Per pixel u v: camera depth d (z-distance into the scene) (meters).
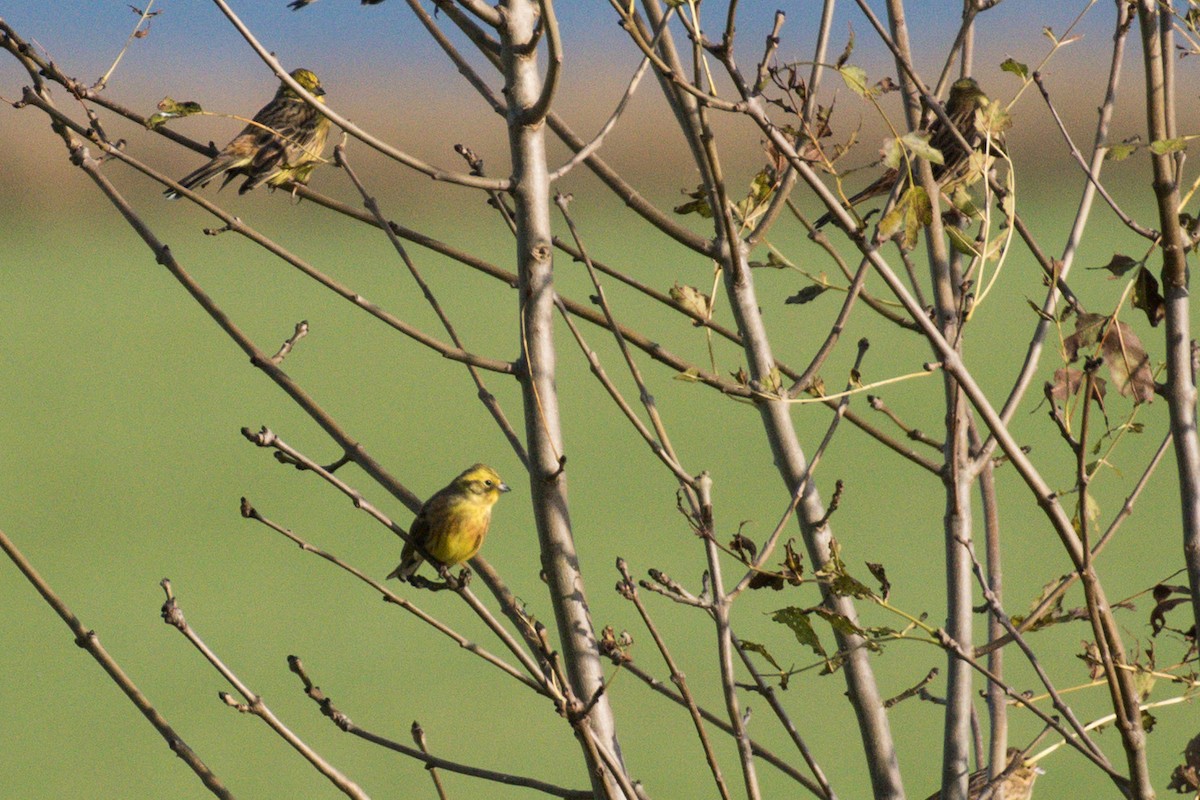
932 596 18.61
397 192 55.06
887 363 31.61
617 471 26.45
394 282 46.00
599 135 4.97
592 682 4.56
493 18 4.74
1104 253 36.28
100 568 23.02
